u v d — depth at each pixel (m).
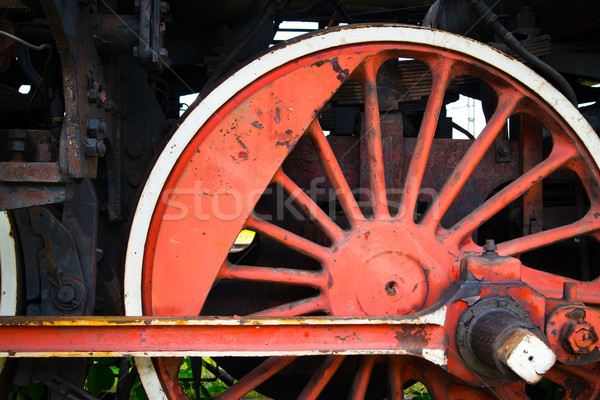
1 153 1.73
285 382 2.37
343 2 3.20
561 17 2.07
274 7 2.30
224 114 1.54
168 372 1.56
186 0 1.97
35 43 1.73
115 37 1.62
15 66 2.60
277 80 1.56
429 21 2.63
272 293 2.00
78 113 1.48
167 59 1.63
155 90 2.29
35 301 1.71
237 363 2.36
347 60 1.60
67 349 1.38
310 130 1.64
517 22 2.07
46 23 1.64
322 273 1.64
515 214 2.22
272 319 1.42
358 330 1.48
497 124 1.72
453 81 2.36
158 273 1.52
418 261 1.66
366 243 1.65
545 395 2.29
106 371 2.10
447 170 2.09
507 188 1.77
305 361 2.12
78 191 1.72
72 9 1.45
